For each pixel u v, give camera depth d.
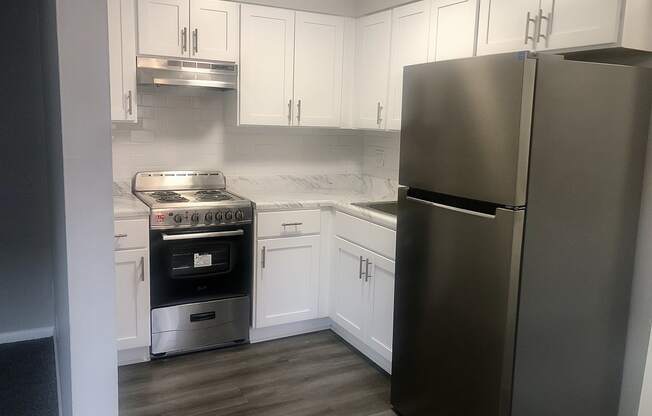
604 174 2.15
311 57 3.60
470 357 2.20
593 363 2.29
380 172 3.97
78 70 1.53
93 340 1.65
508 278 2.00
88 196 1.59
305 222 3.43
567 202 2.08
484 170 2.07
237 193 3.67
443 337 2.33
